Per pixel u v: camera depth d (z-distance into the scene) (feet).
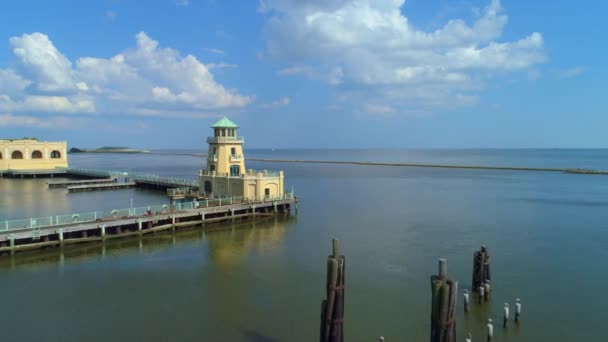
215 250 143.54
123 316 90.63
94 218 160.45
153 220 164.66
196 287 108.17
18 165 435.53
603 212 219.82
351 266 125.70
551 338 81.10
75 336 81.66
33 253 134.21
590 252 139.95
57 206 239.91
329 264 69.77
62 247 140.56
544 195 294.66
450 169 623.77
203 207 186.09
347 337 81.56
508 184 379.96
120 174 376.89
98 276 115.55
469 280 112.98
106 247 144.05
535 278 114.11
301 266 126.21
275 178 213.25
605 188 340.39
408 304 97.30
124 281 111.96
